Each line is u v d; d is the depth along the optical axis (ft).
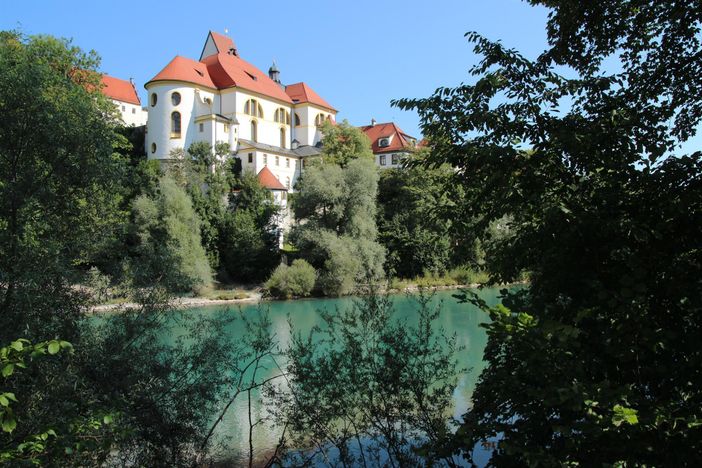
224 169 194.70
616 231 12.14
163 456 22.47
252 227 167.63
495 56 16.57
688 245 12.02
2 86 22.21
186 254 121.08
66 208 24.07
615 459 10.25
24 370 16.47
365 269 133.49
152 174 170.50
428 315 22.70
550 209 12.89
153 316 24.73
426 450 14.33
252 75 245.45
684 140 18.16
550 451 11.34
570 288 13.11
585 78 18.25
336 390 20.95
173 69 215.92
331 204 148.56
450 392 20.93
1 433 14.08
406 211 163.73
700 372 10.62
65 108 24.12
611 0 17.60
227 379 25.44
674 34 17.38
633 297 10.85
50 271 20.76
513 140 15.51
